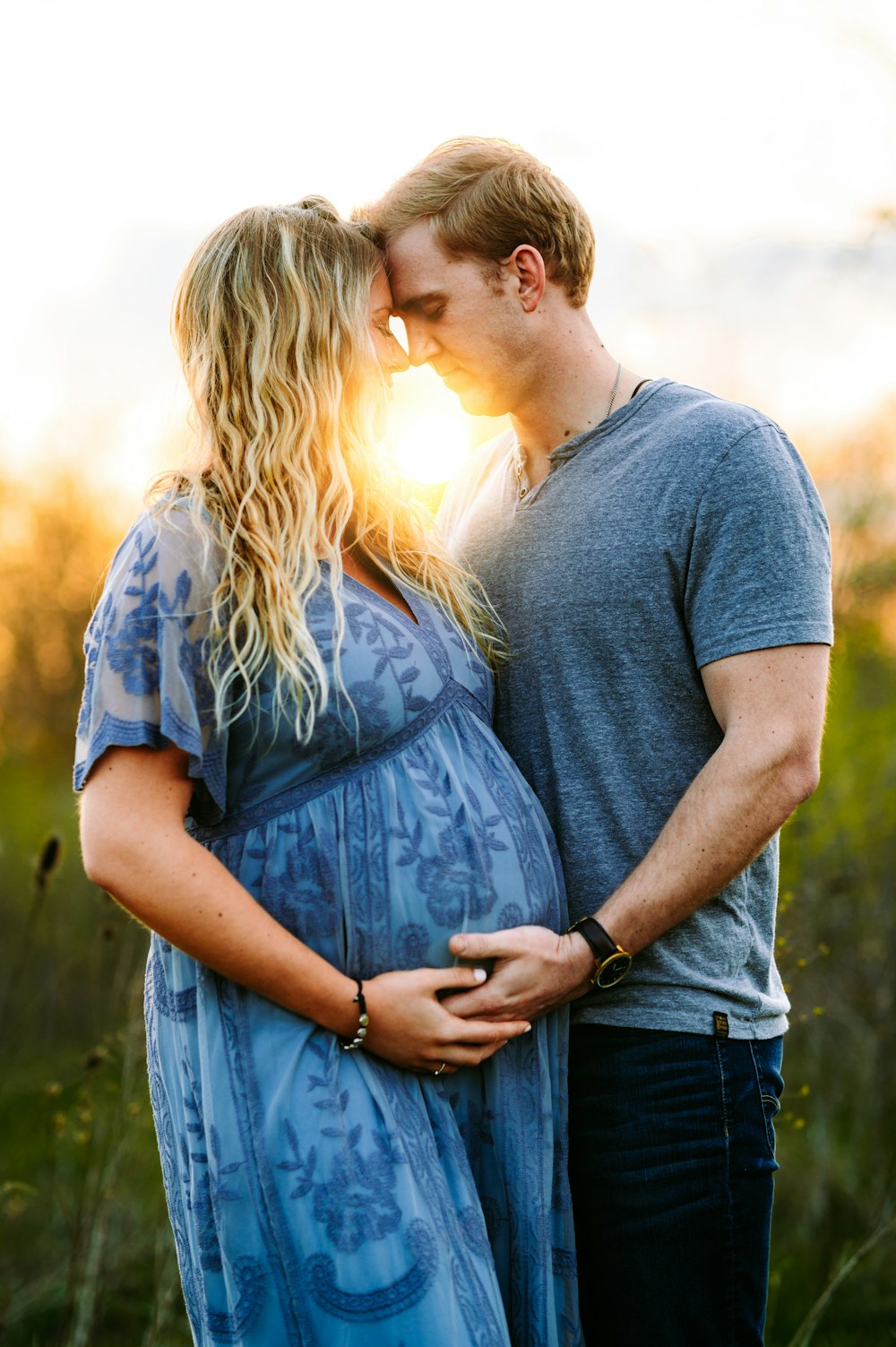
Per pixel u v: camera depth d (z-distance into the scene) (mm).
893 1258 2982
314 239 1682
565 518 1808
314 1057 1503
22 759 6637
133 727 1452
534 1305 1633
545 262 1824
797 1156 3385
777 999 1843
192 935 1444
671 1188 1708
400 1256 1424
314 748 1553
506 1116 1652
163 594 1484
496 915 1611
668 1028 1713
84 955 3998
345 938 1551
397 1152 1481
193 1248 1561
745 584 1662
